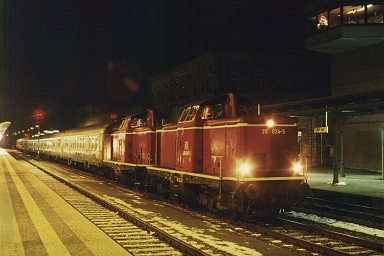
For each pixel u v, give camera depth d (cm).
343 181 2314
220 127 1352
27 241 970
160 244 966
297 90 4419
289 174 1283
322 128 2134
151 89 6056
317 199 1764
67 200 1720
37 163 4716
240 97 1383
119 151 2384
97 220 1288
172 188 1622
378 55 2883
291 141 1304
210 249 926
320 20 2986
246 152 1248
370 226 1263
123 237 1041
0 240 982
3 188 2145
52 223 1194
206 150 1435
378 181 2311
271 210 1236
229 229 1162
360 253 923
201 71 4550
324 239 1057
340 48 3061
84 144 3181
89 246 919
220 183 1262
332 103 2148
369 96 1838
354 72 3092
